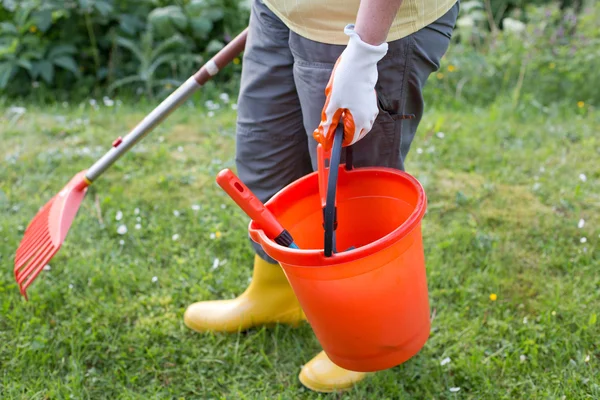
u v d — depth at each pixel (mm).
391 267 1386
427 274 2283
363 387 1834
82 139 3500
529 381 1812
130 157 3242
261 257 1991
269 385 1891
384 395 1806
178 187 2990
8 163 3193
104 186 2992
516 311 2107
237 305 2082
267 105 1746
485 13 5488
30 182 3014
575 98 4086
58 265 2404
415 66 1531
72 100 4281
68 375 1903
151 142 3492
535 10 4824
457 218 2676
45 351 1990
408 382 1861
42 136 3539
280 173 1849
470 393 1817
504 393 1794
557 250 2408
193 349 2008
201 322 2082
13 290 2236
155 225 2674
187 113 3910
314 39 1503
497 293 2186
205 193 2932
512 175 3025
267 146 1803
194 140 3541
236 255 2441
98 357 1993
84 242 2566
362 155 1617
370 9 1289
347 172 1614
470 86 4270
